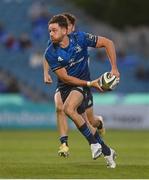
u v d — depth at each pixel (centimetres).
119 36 11338
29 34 10338
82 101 2897
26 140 5956
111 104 8162
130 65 10288
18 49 10000
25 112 8181
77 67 2902
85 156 3978
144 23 12162
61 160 3606
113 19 12244
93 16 12400
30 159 3694
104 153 2944
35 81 9475
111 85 2769
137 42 11531
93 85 2808
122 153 4294
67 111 2852
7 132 7356
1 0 10794
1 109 8144
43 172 2739
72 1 12488
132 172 2745
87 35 2884
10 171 2789
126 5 12219
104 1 12381
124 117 8162
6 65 9694
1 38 10125
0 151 4512
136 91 9906
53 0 11212
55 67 2872
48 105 8206
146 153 4297
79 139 6191
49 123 8188
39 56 9812
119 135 6812
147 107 8181
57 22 2822
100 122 3228
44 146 5125
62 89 2986
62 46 2858
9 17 10619
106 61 10288
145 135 6819
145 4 12188
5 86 9388
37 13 10719
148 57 10956
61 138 3409
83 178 2502
